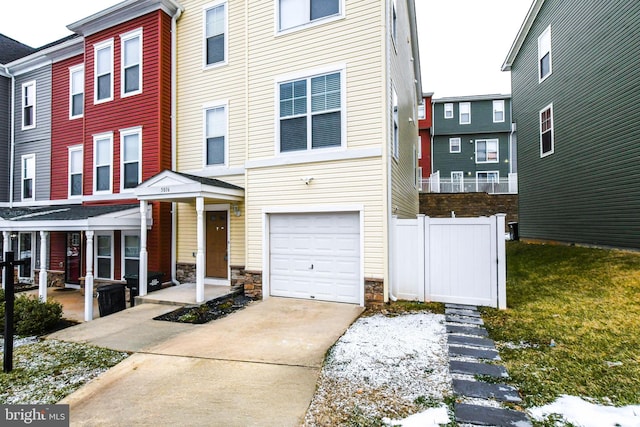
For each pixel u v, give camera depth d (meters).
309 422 2.85
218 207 8.96
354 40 7.00
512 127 22.88
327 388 3.42
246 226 7.97
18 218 8.87
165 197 7.70
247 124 8.04
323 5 7.36
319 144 7.27
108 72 10.25
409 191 11.53
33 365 4.28
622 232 8.34
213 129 9.35
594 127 9.35
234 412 3.03
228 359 4.21
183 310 6.88
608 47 8.75
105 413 3.09
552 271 7.86
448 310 6.00
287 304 6.97
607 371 3.55
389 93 6.92
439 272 6.57
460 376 3.56
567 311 5.47
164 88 9.48
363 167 6.84
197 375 3.79
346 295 7.01
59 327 6.68
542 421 2.75
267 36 7.88
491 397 3.13
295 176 7.45
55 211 9.64
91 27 10.37
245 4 8.23
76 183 11.52
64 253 10.98
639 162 7.74
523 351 4.14
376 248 6.68
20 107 13.18
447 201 19.38
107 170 10.22
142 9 9.59
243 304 7.22
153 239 9.14
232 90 9.09
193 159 9.54
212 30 9.47
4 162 13.30
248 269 7.92
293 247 7.58
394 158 7.59
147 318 6.36
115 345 4.89
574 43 10.23
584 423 2.71
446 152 24.06
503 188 19.73
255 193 7.89
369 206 6.77
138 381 3.70
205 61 9.47
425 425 2.74
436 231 6.61
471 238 6.38
